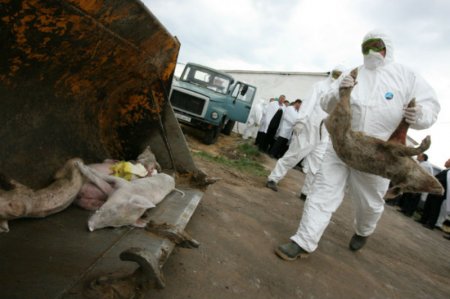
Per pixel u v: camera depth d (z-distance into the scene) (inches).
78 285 66.4
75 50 101.0
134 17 102.0
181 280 96.5
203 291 95.3
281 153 488.4
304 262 136.7
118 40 107.0
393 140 123.3
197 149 337.7
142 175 125.6
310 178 240.1
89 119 135.3
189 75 417.1
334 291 122.1
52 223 88.4
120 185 102.6
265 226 164.1
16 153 99.5
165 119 148.3
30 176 101.3
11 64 90.0
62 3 82.0
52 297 61.4
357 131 120.9
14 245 74.5
